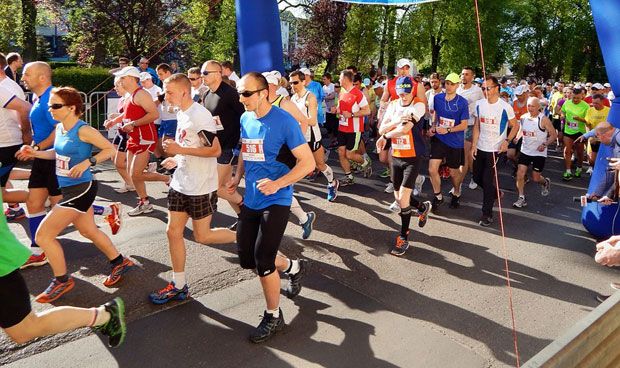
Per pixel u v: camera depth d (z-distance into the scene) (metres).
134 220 5.58
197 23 18.34
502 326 3.65
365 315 3.71
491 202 6.12
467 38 26.83
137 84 5.47
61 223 3.59
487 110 6.10
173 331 3.35
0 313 2.38
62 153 3.57
